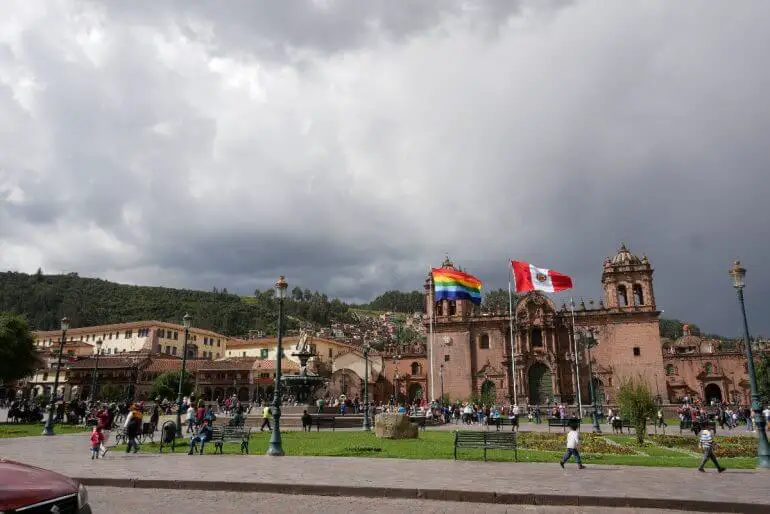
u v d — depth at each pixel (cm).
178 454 2269
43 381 10962
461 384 8262
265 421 3703
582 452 2500
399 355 9494
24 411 4553
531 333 8244
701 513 1296
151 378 10050
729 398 9362
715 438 3378
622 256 8244
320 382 4753
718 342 10731
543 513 1265
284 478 1596
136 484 1557
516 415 4372
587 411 7100
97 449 2098
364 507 1303
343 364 9581
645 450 2661
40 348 12181
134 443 2362
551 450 2583
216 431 2308
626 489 1465
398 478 1608
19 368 5597
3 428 3853
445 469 1820
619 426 3731
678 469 1919
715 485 1555
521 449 2623
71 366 10106
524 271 6431
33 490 706
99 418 2186
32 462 1986
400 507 1310
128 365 9869
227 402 5975
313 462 1981
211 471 1736
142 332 12075
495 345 8350
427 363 9275
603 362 7800
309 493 1470
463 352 8394
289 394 4725
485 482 1551
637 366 7650
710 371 9619
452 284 6906
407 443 2820
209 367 10050
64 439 3066
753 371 2181
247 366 9981
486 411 5553
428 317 8650
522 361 8006
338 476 1638
